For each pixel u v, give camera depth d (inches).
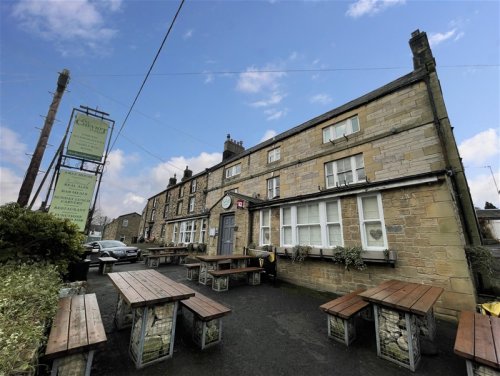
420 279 197.2
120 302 155.3
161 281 152.6
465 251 197.0
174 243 663.8
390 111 327.9
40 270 141.6
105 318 167.8
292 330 155.3
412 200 213.3
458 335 103.7
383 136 325.1
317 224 277.9
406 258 207.6
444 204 195.9
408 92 314.8
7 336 66.4
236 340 139.4
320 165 399.9
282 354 125.4
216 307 140.9
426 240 200.1
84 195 316.5
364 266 225.8
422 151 285.7
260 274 304.2
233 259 295.6
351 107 375.2
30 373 67.6
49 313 96.7
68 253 183.9
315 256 262.8
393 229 219.9
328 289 250.5
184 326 157.5
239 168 609.3
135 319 122.6
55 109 308.2
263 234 343.3
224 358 119.6
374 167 326.6
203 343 128.0
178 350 125.9
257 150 549.6
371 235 235.0
